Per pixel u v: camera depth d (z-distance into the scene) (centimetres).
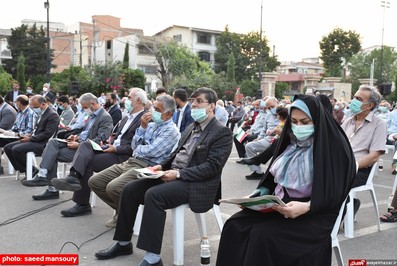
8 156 734
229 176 843
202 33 5272
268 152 394
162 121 484
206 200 387
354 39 5812
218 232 486
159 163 481
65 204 595
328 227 274
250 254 262
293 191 286
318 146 269
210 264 390
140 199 400
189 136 424
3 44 4272
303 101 277
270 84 2572
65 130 835
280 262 262
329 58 5859
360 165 472
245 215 289
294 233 262
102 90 2733
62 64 4891
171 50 3750
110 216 539
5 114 853
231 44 5100
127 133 552
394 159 614
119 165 495
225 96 3008
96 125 630
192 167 385
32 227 491
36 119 812
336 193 269
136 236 460
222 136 390
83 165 525
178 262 381
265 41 5131
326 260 277
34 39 4059
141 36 4506
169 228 496
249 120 1091
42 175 613
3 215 536
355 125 512
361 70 5216
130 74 2892
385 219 528
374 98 488
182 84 3148
